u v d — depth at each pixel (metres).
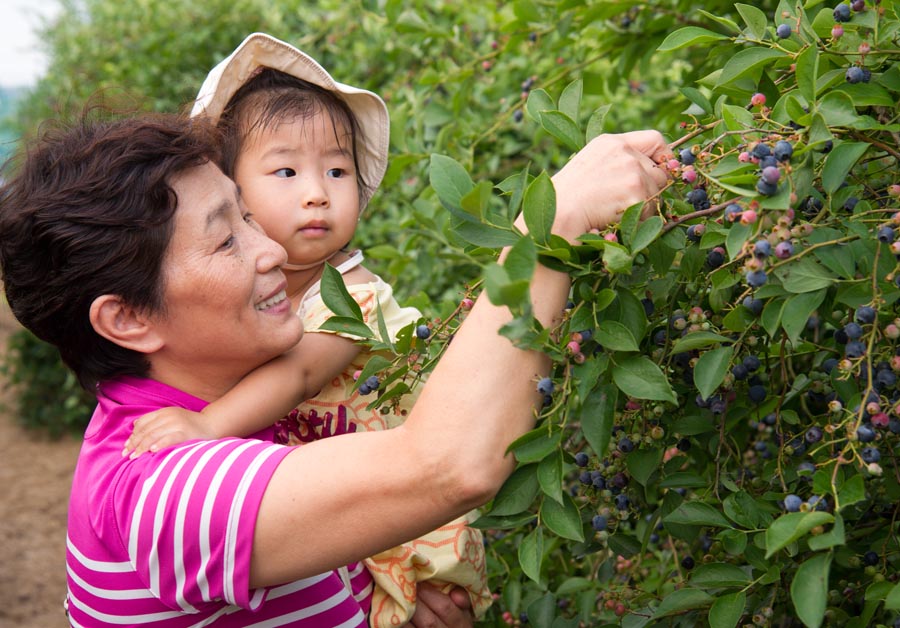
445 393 1.12
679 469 1.47
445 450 1.10
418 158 2.51
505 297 0.95
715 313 1.35
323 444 1.18
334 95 1.80
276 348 1.37
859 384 1.27
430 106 2.62
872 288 1.13
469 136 2.71
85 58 6.07
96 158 1.29
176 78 5.32
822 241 1.14
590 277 1.21
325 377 1.55
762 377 1.53
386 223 3.30
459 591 1.64
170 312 1.31
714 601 1.30
